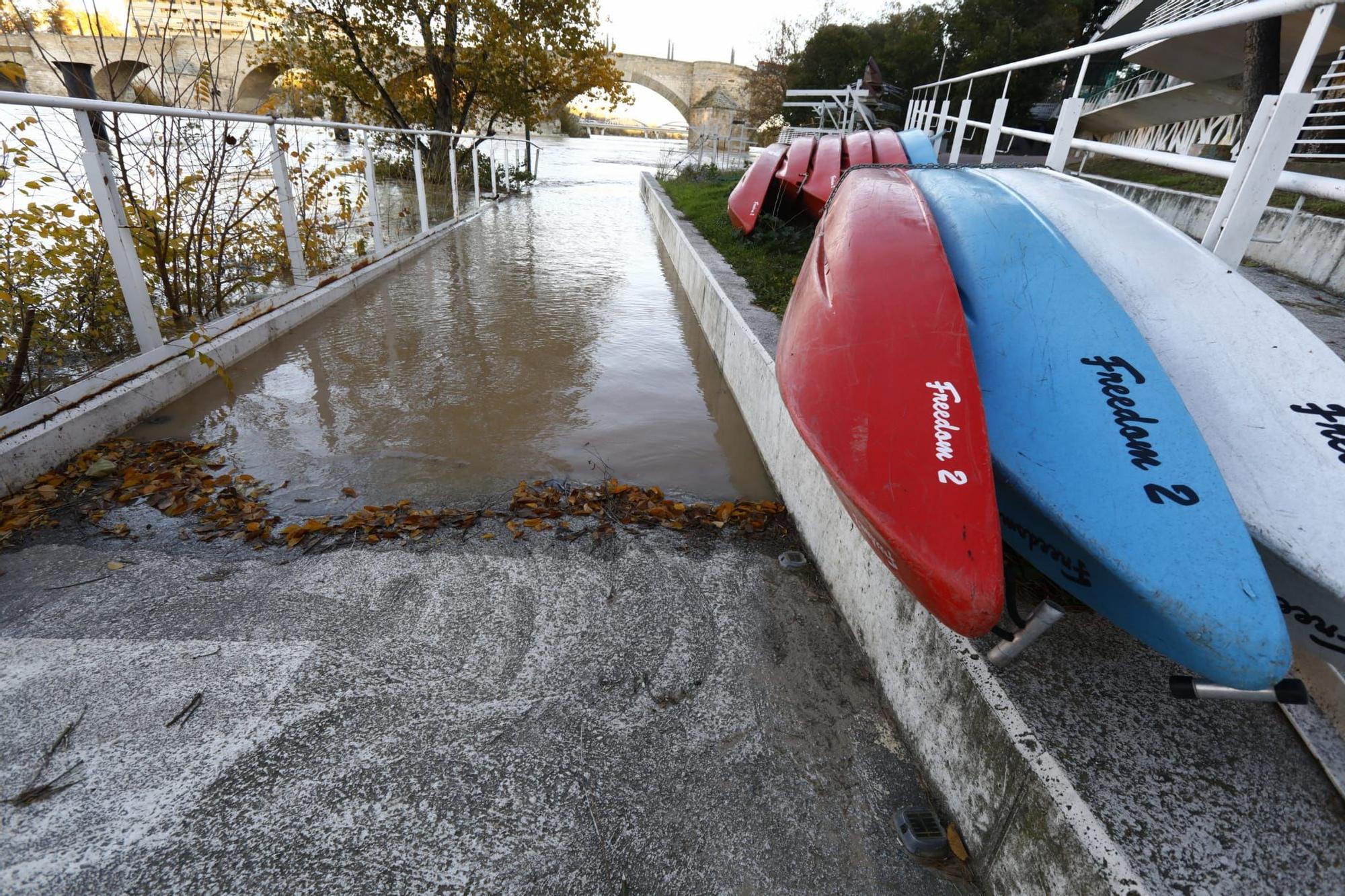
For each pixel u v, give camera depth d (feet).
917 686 7.09
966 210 9.09
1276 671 4.66
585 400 16.88
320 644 8.23
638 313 24.82
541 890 5.74
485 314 23.48
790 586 10.05
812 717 7.70
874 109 54.13
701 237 30.48
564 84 65.92
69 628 8.23
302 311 20.92
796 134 56.54
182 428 13.97
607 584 9.80
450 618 8.86
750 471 13.76
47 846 5.74
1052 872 4.93
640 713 7.59
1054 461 6.00
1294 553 5.40
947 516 5.52
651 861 6.04
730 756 7.13
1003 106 17.28
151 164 15.60
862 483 5.98
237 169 19.60
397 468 13.06
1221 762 5.48
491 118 67.00
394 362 18.60
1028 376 6.73
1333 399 6.28
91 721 6.95
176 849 5.80
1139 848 4.69
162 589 9.07
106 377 13.67
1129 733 5.67
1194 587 4.99
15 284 12.56
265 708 7.24
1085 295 7.33
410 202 40.96
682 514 11.91
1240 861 4.70
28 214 12.81
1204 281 7.56
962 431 6.03
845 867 6.06
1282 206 25.61
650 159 110.73
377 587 9.37
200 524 10.70
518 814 6.35
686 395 17.61
